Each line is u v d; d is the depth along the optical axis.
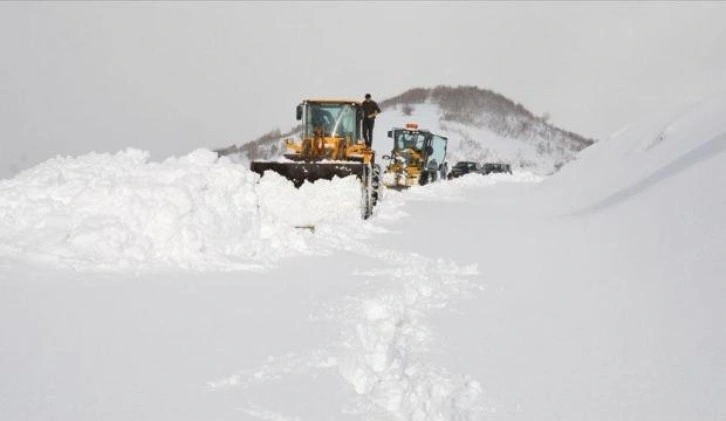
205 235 6.82
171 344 3.73
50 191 6.74
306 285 5.63
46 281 5.05
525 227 10.59
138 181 7.33
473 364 3.62
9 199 6.50
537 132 102.44
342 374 3.40
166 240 6.40
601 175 14.98
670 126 13.75
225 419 2.73
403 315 4.73
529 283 5.90
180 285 5.34
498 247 8.30
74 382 3.04
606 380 3.35
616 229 7.95
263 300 4.96
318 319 4.46
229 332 4.04
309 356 3.65
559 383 3.32
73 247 5.96
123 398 2.88
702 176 7.87
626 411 2.96
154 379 3.15
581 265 6.52
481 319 4.62
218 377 3.24
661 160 11.73
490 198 19.56
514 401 3.09
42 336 3.70
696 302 4.40
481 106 102.19
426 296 5.44
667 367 3.46
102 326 3.98
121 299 4.70
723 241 5.43
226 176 7.83
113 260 5.94
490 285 5.85
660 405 3.00
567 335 4.17
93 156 8.23
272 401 2.97
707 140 10.03
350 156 13.48
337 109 14.28
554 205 14.31
